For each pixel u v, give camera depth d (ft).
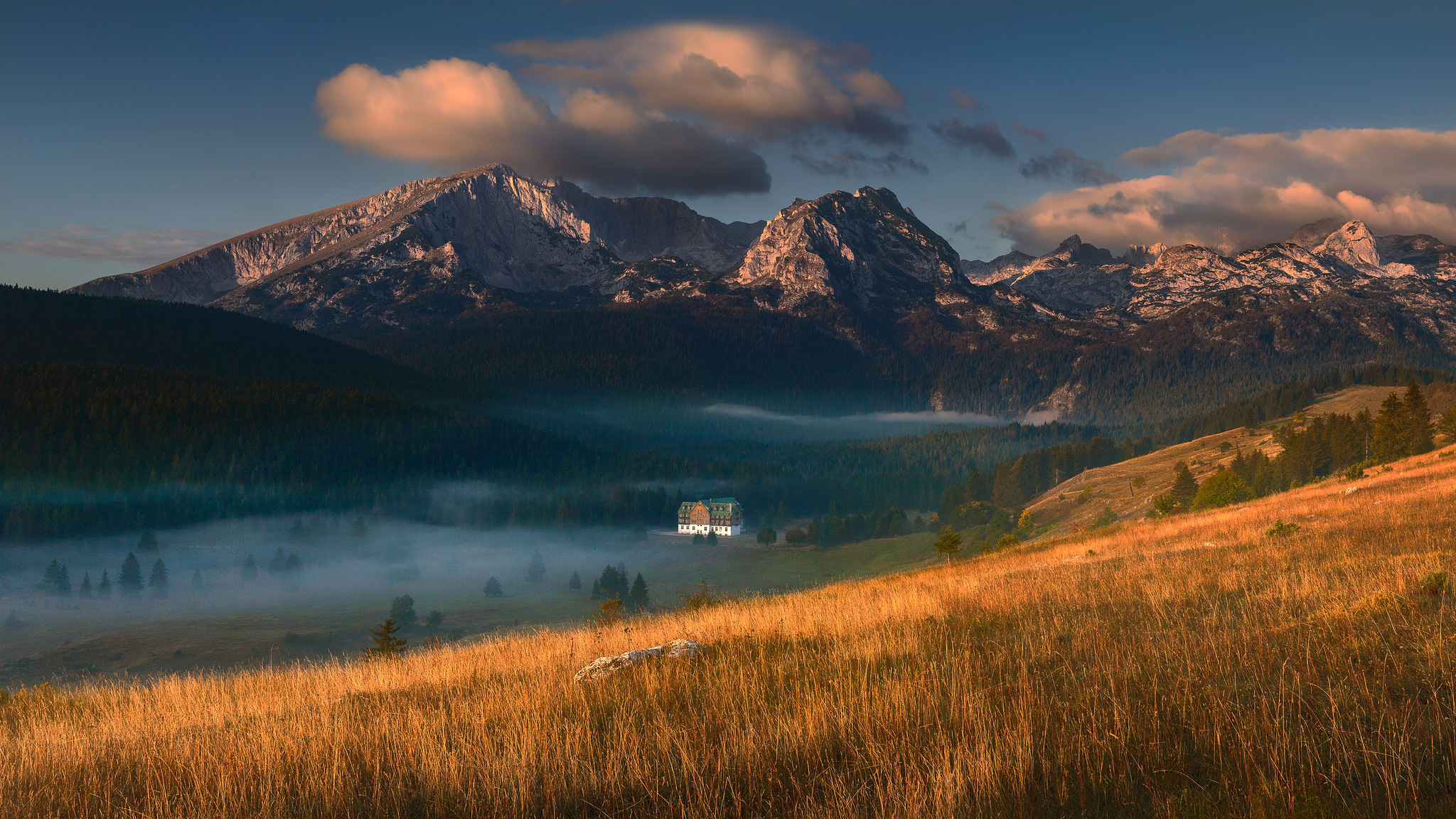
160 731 40.57
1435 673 27.43
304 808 25.04
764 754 26.30
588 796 24.56
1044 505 499.10
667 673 40.68
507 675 48.08
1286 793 20.83
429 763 27.68
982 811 21.16
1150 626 41.96
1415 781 20.35
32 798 27.91
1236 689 28.22
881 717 28.35
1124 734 25.03
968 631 46.09
